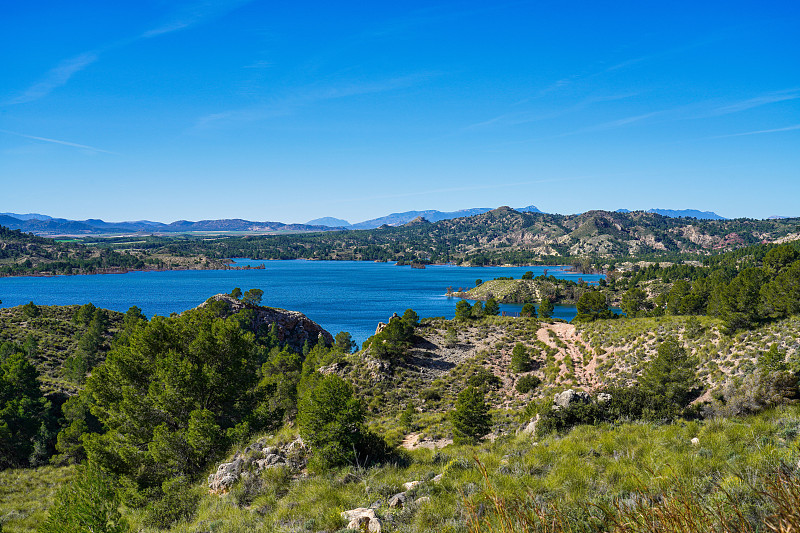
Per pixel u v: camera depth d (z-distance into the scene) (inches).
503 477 481.4
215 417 936.3
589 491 407.5
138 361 1103.6
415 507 446.3
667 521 185.6
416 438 1482.5
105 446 958.4
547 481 458.6
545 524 220.8
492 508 267.4
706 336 2245.3
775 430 532.7
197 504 714.2
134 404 995.9
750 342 1969.7
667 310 4259.4
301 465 734.5
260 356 3176.7
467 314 3836.1
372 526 432.8
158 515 702.5
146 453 921.5
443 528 359.9
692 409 926.4
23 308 4379.9
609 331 2790.4
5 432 1941.4
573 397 948.0
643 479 396.5
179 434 909.2
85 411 2176.4
